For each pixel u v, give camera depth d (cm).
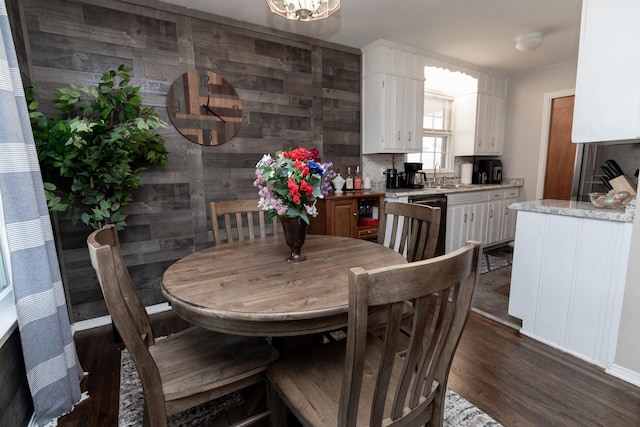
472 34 311
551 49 351
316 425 87
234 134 280
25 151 128
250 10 254
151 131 240
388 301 66
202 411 150
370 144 353
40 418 138
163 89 246
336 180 332
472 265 86
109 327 231
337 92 338
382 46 326
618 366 168
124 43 229
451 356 94
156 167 249
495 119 446
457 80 432
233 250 164
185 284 117
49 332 138
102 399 158
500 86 444
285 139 310
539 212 199
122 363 188
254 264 140
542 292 201
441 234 360
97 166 182
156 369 96
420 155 427
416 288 69
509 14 271
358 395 73
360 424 84
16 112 125
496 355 189
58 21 208
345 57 339
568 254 187
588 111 179
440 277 73
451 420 140
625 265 164
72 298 225
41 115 167
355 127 357
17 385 130
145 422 111
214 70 266
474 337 210
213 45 264
